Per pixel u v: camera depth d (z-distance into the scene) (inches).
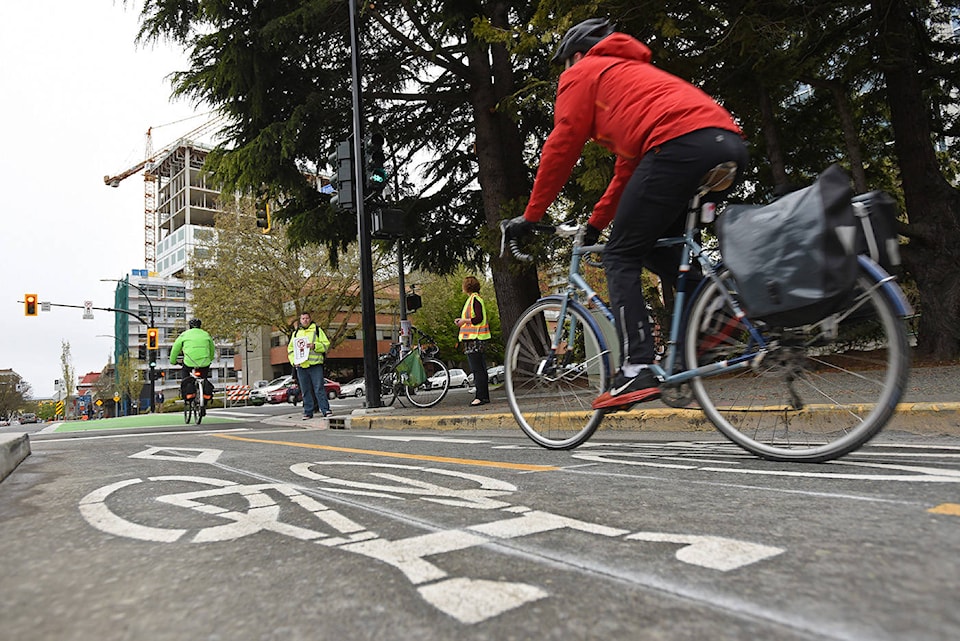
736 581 47.1
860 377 96.9
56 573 57.5
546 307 143.8
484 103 447.2
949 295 341.1
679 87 107.2
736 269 97.0
